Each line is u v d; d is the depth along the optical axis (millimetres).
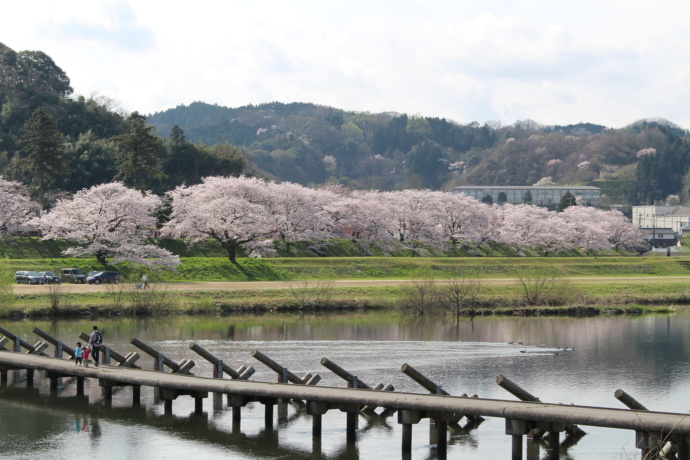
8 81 173000
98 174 137375
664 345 56781
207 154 158500
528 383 43156
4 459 29391
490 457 29438
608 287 90000
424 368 47094
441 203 135000
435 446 30797
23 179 133875
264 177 182375
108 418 34906
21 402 37906
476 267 105188
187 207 101625
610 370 47125
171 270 90750
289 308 75688
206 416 35125
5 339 46219
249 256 106250
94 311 68812
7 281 64875
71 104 170250
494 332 63219
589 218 164375
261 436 32125
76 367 38594
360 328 64812
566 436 32500
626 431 33375
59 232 93625
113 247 91812
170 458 29578
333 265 100312
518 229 140375
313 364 47969
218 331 61969
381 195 140500
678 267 119750
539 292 79062
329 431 32938
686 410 37344
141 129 118312
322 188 173750
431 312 73625
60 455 29922
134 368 39281
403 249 125500
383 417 35375
